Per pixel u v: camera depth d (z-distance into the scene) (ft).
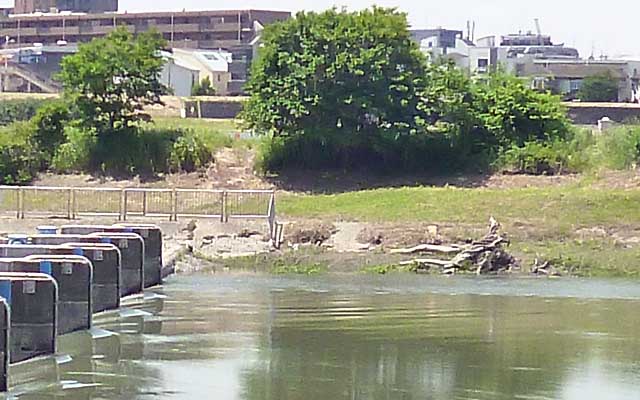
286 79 278.46
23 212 219.82
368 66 277.03
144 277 165.17
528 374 105.50
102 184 272.10
